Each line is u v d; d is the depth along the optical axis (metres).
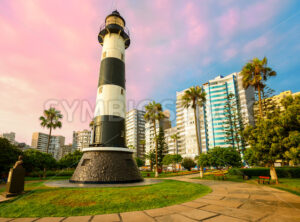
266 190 12.76
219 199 9.66
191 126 102.81
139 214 7.05
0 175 26.98
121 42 23.53
